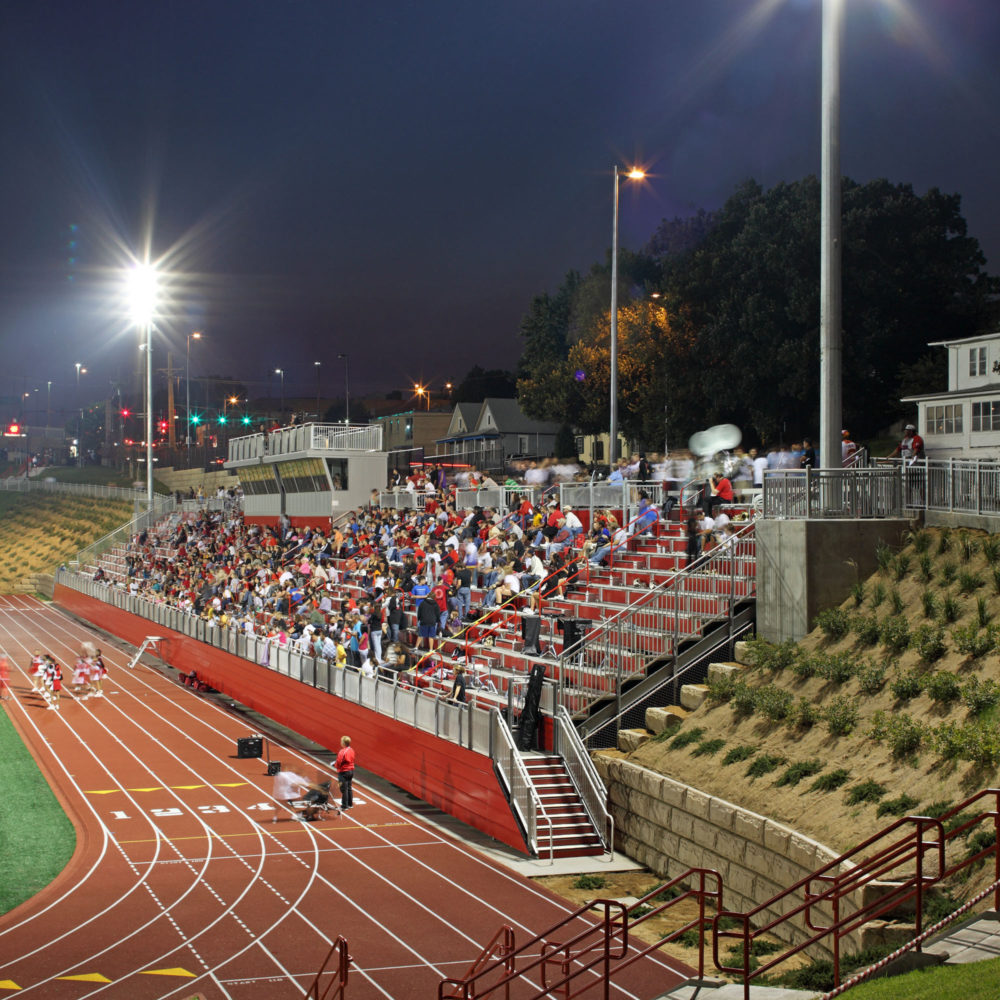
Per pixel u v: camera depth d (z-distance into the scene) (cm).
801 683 2094
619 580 3081
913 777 1619
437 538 4144
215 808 2694
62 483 12156
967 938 1066
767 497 2400
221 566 5791
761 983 1366
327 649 3650
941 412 3173
